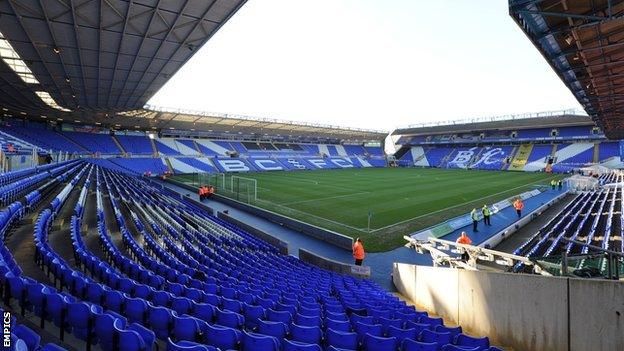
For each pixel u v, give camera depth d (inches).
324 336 187.8
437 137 3139.8
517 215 843.4
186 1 597.6
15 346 101.8
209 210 895.7
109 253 340.8
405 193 1205.1
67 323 174.7
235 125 2214.6
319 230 657.6
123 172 1706.4
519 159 2491.4
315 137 2925.7
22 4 585.9
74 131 1934.1
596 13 411.2
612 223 670.5
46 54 812.6
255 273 370.9
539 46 490.6
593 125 2329.0
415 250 577.0
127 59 867.4
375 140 3284.9
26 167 815.7
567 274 210.2
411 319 247.9
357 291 339.0
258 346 157.6
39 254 284.7
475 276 249.4
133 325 155.8
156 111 1708.9
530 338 196.5
